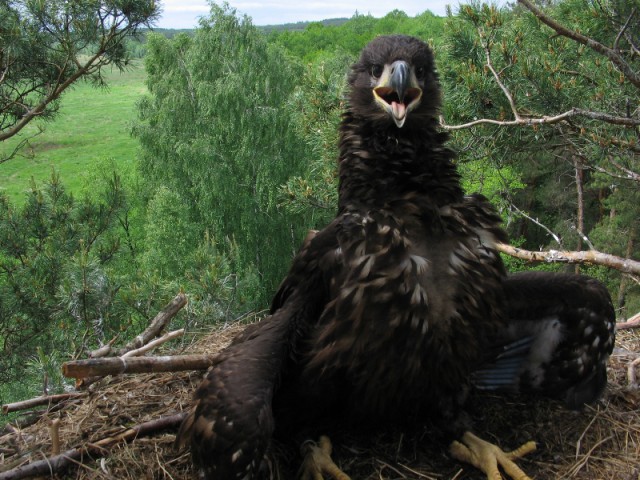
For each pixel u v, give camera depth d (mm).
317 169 1769
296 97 1664
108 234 2496
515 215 1382
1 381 2076
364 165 720
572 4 1282
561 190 5238
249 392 630
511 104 1100
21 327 2121
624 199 4434
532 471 742
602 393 854
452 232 688
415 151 716
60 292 1806
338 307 676
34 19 2029
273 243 5727
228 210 5711
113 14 2062
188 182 5984
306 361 702
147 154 6078
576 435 801
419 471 738
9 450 841
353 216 706
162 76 6312
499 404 845
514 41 1136
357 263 674
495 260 716
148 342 1150
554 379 828
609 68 1143
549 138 1234
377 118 719
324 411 729
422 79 737
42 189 2418
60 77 2160
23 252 2258
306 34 17094
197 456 635
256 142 5488
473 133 1203
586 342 798
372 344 665
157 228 5230
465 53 1206
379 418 719
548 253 958
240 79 5512
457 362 691
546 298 793
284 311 739
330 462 709
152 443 813
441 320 670
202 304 1467
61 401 959
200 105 5766
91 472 767
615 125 1113
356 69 775
